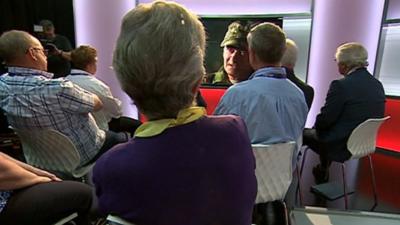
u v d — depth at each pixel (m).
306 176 2.92
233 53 1.79
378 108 2.27
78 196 1.26
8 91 1.64
